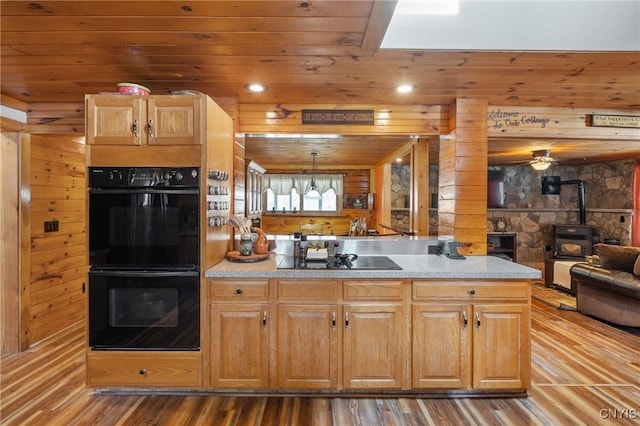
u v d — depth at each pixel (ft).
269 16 5.42
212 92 9.00
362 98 9.37
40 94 9.14
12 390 7.68
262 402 7.25
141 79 8.09
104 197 7.24
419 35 6.45
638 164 18.10
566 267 16.55
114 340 7.30
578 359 9.34
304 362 7.41
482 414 6.86
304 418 6.72
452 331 7.39
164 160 7.33
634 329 11.67
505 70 7.43
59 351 9.74
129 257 7.28
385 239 9.87
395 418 6.73
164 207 7.28
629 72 7.50
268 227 25.00
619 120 10.07
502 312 7.38
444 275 7.33
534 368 8.79
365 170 25.26
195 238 7.30
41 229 10.42
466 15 6.44
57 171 11.03
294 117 9.84
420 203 12.94
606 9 6.40
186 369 7.36
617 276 11.78
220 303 7.38
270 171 25.32
